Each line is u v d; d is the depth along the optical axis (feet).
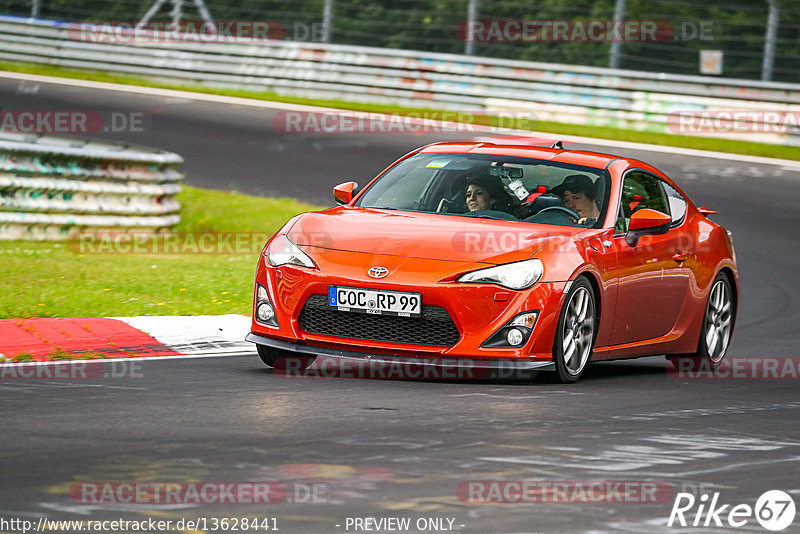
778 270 141.90
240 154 200.23
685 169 196.34
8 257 119.96
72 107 229.66
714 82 226.58
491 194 78.64
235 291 109.50
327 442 52.11
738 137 223.30
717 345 88.48
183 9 368.07
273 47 259.19
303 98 253.44
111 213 140.05
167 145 203.62
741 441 56.13
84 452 48.96
